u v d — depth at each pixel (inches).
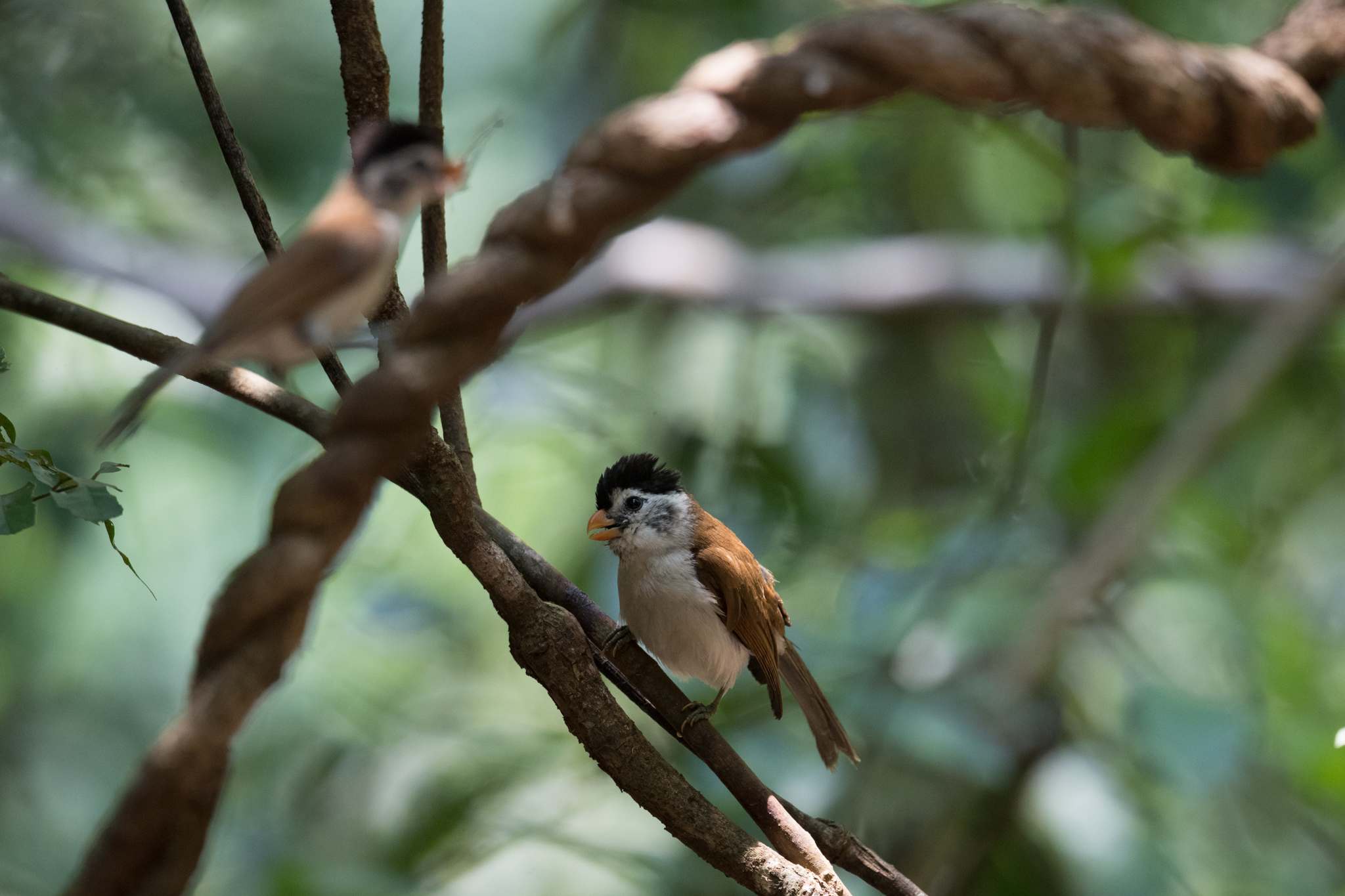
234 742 99.5
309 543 96.1
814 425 502.9
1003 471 480.7
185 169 519.5
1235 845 416.2
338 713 467.2
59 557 464.4
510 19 496.7
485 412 485.1
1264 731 359.9
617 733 155.7
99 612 462.6
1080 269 405.1
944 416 535.2
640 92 526.0
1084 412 526.6
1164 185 514.3
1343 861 406.6
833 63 106.9
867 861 170.7
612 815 419.2
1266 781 397.7
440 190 176.2
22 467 168.1
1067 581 330.0
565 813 417.4
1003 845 391.9
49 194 503.8
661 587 343.6
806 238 578.9
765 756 345.7
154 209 519.5
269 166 497.7
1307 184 503.2
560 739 435.5
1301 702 398.6
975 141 507.8
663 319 547.5
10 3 496.7
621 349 557.0
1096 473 406.0
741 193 548.1
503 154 492.4
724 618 342.0
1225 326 527.5
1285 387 501.7
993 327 554.3
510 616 156.9
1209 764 320.8
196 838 94.2
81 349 467.8
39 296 155.4
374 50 175.0
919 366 538.9
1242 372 346.9
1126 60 111.1
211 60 495.5
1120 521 333.1
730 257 548.1
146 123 501.0
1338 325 486.6
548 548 495.5
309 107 498.6
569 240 102.5
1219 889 406.9
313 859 365.7
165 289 504.4
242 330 170.1
